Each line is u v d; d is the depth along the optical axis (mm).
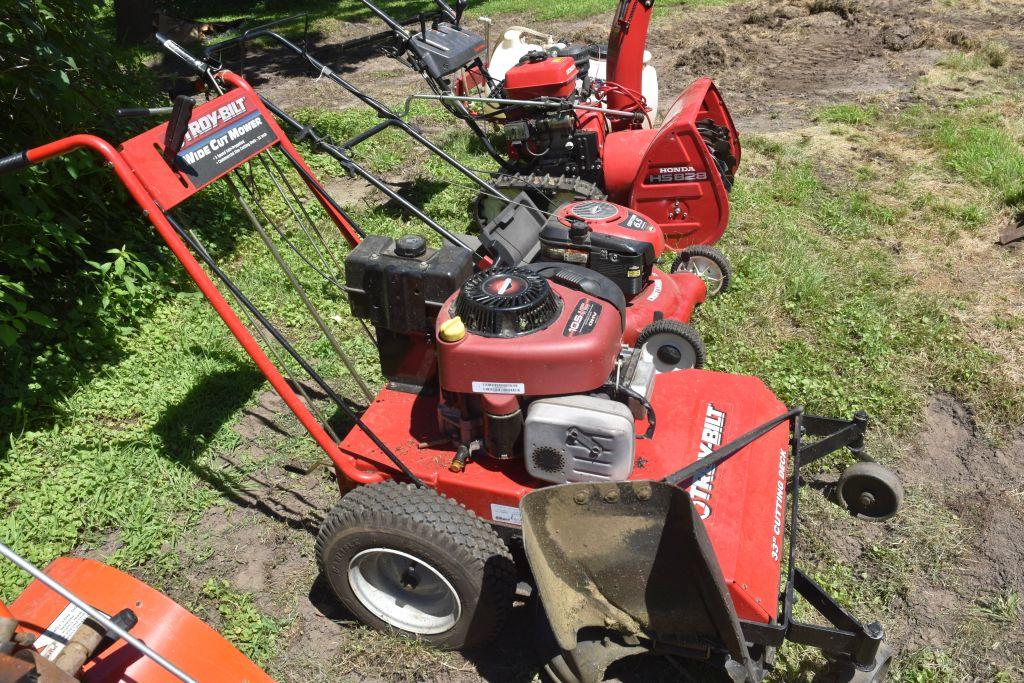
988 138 9883
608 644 3453
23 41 5789
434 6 20234
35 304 6059
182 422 5410
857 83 12727
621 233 5402
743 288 6863
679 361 5430
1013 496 4797
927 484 4918
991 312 6602
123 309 6273
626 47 8047
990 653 3873
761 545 3502
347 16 19891
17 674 2025
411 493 3541
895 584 4219
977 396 5621
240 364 6020
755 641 3250
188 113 3488
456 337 3475
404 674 3760
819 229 8102
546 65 7379
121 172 3498
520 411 3562
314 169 9586
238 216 8055
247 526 4660
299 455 5191
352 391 5766
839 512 4723
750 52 14625
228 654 3057
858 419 4527
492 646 3881
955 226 8008
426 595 3830
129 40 16578
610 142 7414
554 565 3186
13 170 3666
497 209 7879
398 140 10641
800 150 10023
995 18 15875
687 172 6805
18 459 5008
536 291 3594
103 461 5016
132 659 2938
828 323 6434
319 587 4254
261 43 16984
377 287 3963
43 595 3107
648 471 3697
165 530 4570
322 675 3785
